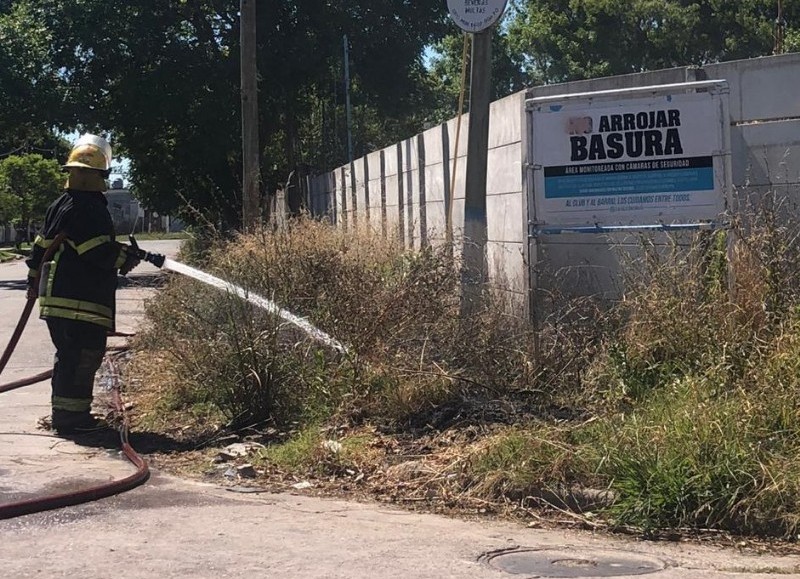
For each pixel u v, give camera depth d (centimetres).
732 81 834
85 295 753
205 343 811
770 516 537
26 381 953
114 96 3031
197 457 707
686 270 743
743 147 832
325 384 770
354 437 696
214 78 2917
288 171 3155
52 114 2981
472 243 855
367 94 3500
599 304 792
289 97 3109
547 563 485
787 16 3425
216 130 2920
